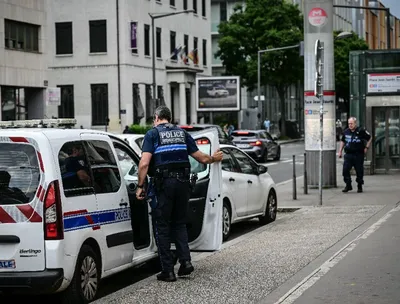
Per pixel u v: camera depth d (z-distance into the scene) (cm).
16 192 771
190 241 998
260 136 4041
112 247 870
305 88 2250
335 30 9088
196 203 991
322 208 1741
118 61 5422
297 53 7075
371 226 1395
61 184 780
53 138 790
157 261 1066
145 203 973
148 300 828
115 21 5422
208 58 6806
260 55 7044
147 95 5709
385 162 2752
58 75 5550
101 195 856
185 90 6072
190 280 934
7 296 935
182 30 6253
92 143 866
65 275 771
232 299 827
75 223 795
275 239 1284
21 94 4191
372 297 818
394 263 1014
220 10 8200
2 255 768
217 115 7162
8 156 780
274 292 859
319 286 884
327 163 2252
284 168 3569
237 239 1309
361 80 2728
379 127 2747
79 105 5512
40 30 4247
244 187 1429
